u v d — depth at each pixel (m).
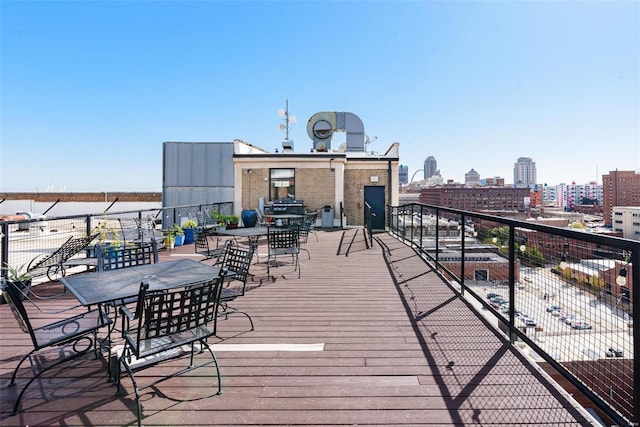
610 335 1.73
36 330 2.32
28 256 6.32
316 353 2.58
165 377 2.25
